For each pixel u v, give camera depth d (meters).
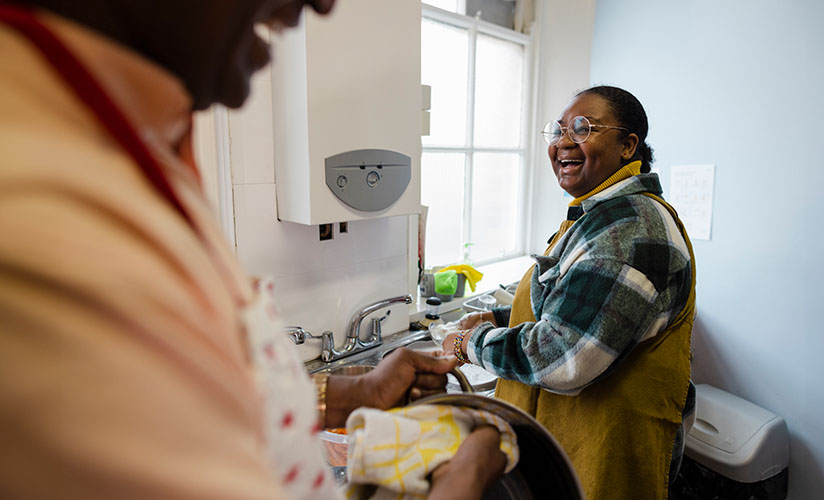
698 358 2.09
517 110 2.89
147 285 0.18
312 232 1.47
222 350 0.22
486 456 0.45
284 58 1.25
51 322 0.16
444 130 2.49
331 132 1.26
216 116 1.23
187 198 0.27
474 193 2.72
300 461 0.34
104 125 0.21
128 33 0.25
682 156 2.07
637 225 1.00
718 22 1.90
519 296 1.29
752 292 1.89
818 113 1.66
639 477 1.06
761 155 1.82
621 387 1.07
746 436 1.77
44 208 0.17
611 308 0.96
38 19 0.20
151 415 0.17
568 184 1.24
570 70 2.66
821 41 1.63
